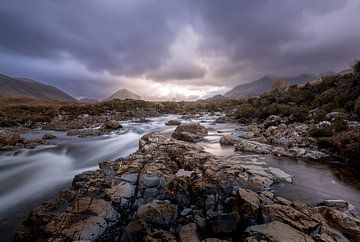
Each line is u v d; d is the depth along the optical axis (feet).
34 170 62.54
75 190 40.55
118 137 110.93
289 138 75.25
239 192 32.17
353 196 38.24
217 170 42.04
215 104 328.08
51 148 87.45
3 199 44.75
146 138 78.07
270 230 25.12
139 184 38.52
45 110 206.18
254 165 51.49
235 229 27.53
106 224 30.68
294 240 23.38
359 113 85.56
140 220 28.81
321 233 25.21
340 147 60.80
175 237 27.20
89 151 83.97
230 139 80.43
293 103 149.89
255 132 94.12
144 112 246.06
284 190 40.11
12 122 150.41
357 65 140.26
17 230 31.07
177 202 35.63
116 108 251.19
